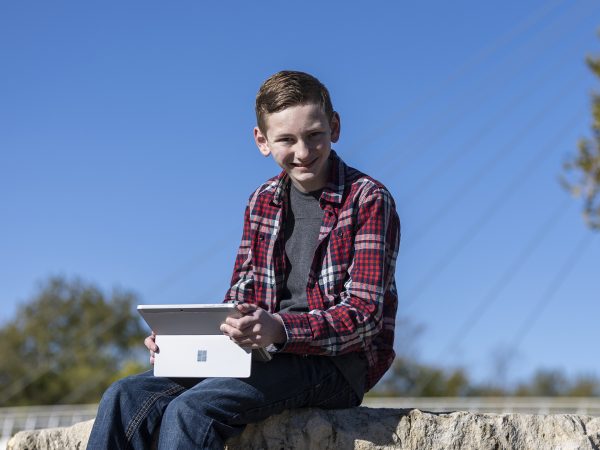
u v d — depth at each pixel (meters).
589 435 3.41
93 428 3.22
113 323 48.34
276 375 3.16
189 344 3.17
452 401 26.67
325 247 3.33
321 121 3.29
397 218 3.42
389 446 3.33
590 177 14.18
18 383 44.41
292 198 3.48
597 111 14.06
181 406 3.04
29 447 3.89
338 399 3.35
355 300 3.19
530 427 3.40
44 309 49.91
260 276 3.43
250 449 3.31
